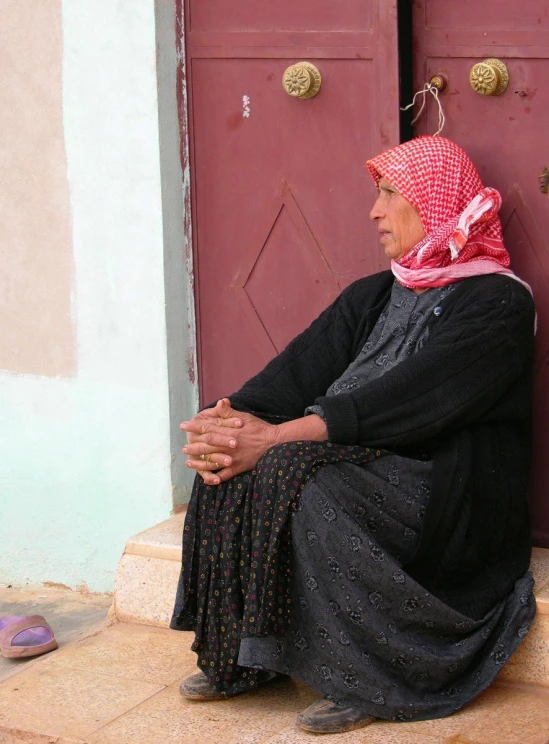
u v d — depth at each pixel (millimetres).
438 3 3000
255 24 3229
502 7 2910
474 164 3010
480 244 2775
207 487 2564
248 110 3279
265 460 2438
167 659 2889
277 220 3299
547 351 2977
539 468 3029
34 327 3518
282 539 2412
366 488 2484
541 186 2908
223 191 3350
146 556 3113
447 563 2537
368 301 2928
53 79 3361
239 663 2404
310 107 3189
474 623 2506
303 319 3312
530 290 2809
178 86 3334
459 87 3004
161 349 3346
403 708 2430
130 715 2584
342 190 3191
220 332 3428
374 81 3076
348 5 3086
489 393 2570
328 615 2395
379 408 2500
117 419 3445
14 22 3383
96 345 3439
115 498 3490
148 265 3328
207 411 2561
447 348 2547
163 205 3299
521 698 2561
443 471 2529
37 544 3643
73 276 3436
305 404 2887
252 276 3359
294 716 2533
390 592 2428
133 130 3291
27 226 3471
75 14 3303
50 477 3582
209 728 2494
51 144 3398
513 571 2660
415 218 2768
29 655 3037
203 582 2545
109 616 3182
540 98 2895
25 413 3584
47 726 2551
